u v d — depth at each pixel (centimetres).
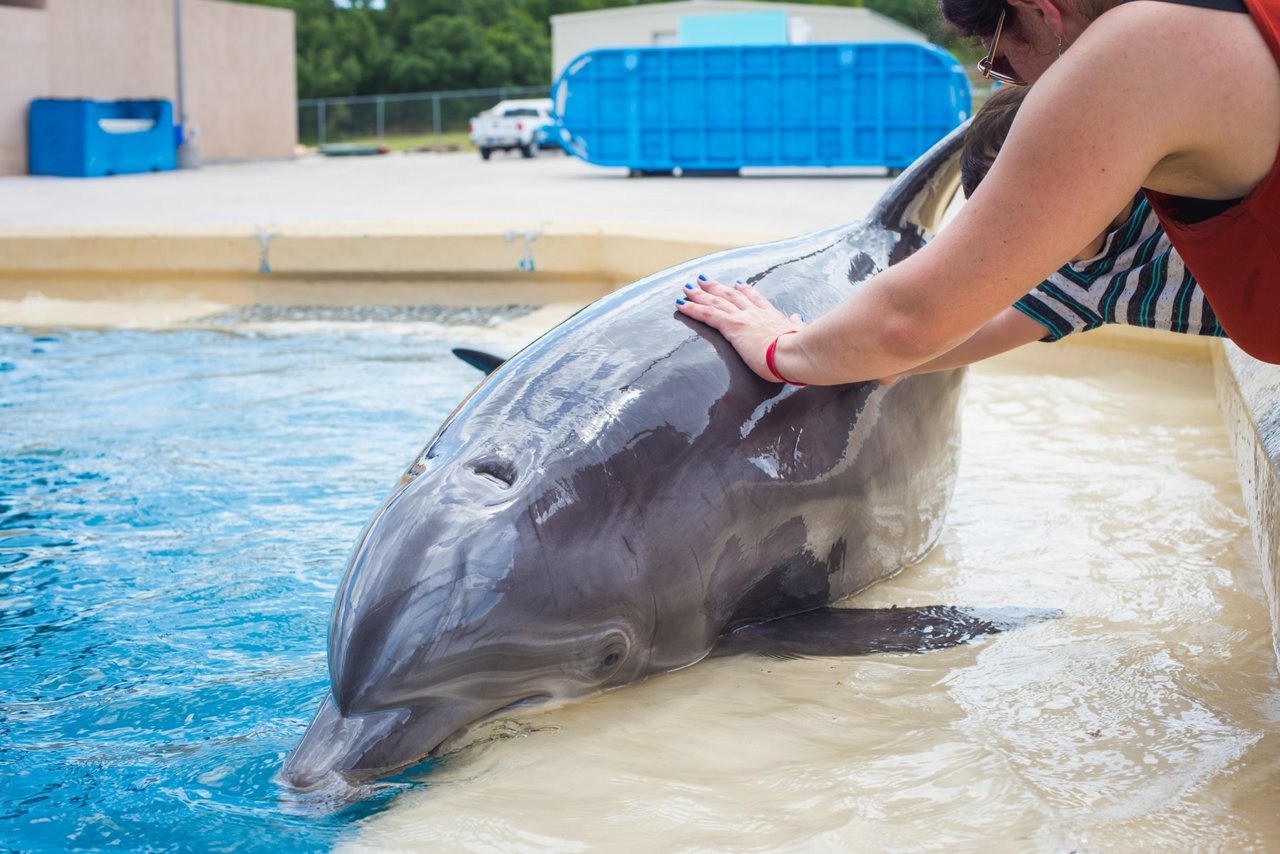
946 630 282
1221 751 222
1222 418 471
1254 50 164
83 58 2167
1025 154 179
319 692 255
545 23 7644
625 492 248
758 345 263
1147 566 321
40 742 234
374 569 226
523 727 239
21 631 286
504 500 236
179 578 319
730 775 220
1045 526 354
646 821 204
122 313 778
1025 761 221
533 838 200
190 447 447
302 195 1317
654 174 1788
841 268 309
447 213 1055
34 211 1103
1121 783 212
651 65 1684
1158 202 182
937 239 204
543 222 820
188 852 197
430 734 225
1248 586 305
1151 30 166
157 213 1077
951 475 336
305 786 214
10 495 390
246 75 2567
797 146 1677
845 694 252
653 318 275
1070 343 580
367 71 6425
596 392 256
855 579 303
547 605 233
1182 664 262
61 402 520
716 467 260
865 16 3828
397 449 444
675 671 264
